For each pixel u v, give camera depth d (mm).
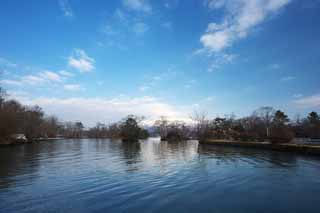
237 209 11906
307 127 75250
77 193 14625
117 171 22547
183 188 15938
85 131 167625
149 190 15344
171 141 103375
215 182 17844
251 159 33031
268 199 13547
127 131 102438
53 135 138500
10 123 64375
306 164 27578
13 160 31984
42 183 17422
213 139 85375
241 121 90625
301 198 13836
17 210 11672
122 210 11570
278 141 50375
